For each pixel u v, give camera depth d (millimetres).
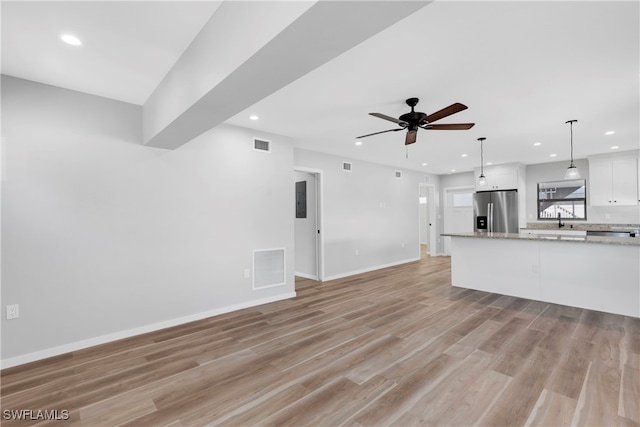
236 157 3912
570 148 5273
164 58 2338
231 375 2293
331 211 5699
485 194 6910
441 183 8695
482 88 2811
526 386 2086
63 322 2732
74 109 2830
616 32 1951
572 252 3842
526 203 7070
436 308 3842
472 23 1860
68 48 2166
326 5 1154
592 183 5938
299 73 1711
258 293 4102
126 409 1908
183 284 3453
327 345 2793
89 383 2211
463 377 2213
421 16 1781
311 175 5812
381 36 1986
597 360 2430
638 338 2848
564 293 3900
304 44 1427
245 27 1560
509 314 3582
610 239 3668
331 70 2459
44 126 2678
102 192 2957
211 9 1814
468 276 4816
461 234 4891
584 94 2949
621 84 2725
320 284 5273
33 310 2594
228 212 3832
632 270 3438
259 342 2883
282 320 3479
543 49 2158
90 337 2863
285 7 1297
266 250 4195
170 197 3379
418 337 2939
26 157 2588
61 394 2078
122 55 2279
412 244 7664
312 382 2182
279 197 4355
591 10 1736
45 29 1938
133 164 3143
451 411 1838
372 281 5457
